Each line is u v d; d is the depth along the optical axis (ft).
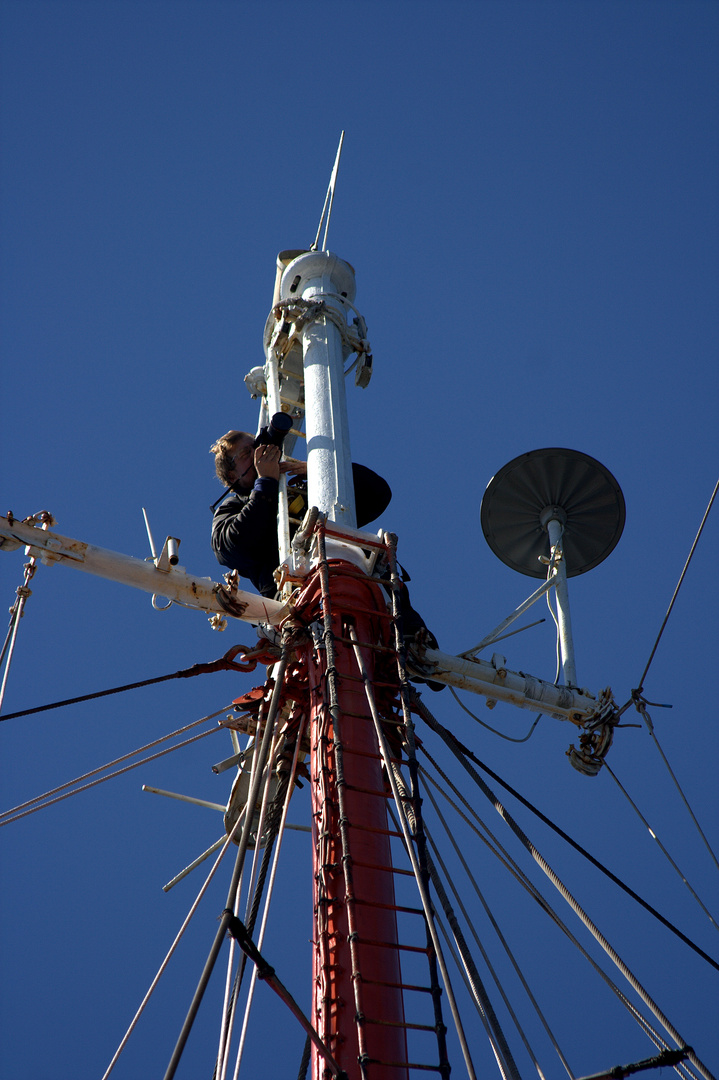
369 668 34.37
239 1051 28.30
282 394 49.78
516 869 34.01
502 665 39.45
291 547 37.55
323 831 30.19
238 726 36.81
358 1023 25.07
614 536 46.93
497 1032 27.94
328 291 48.91
